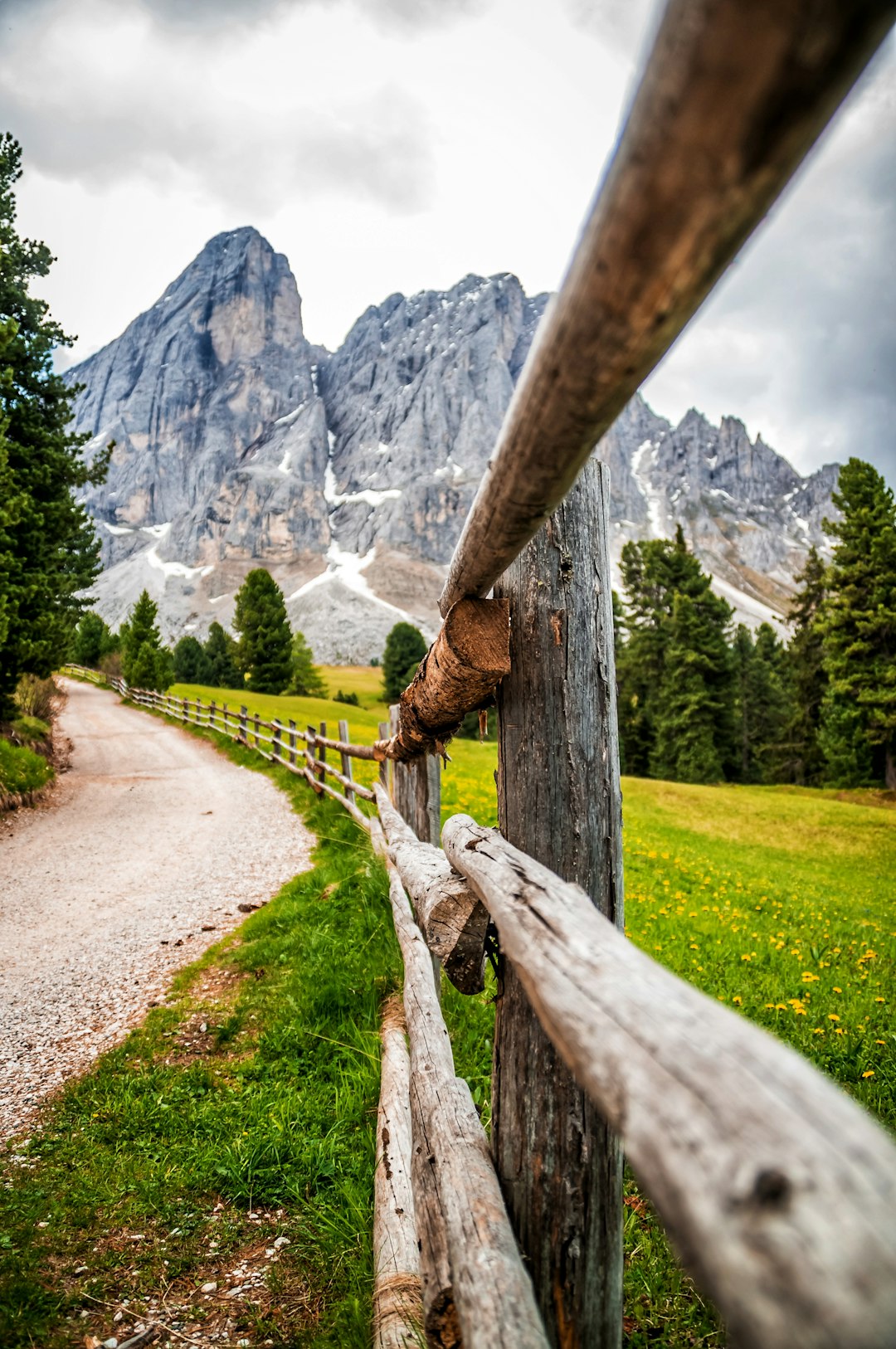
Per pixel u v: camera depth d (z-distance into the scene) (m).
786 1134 0.52
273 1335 2.19
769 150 0.46
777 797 24.03
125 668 42.25
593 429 0.83
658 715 44.75
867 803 28.47
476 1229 1.39
